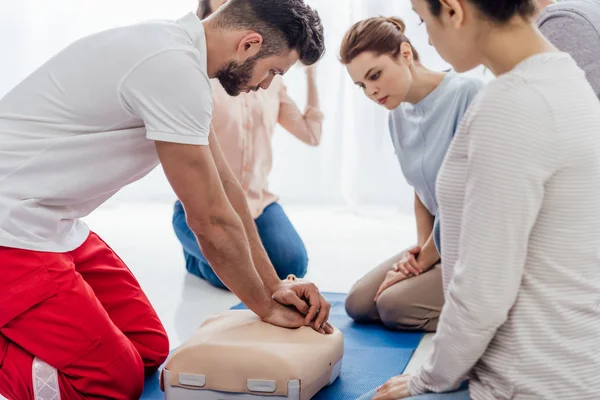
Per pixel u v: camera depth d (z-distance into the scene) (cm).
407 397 121
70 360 161
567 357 108
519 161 100
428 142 210
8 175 158
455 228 114
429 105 207
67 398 163
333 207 413
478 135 103
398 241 344
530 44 107
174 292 271
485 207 103
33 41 409
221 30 154
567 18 158
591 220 105
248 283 166
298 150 409
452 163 113
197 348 159
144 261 315
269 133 277
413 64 204
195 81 147
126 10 398
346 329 225
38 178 158
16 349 162
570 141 101
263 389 156
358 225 377
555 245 106
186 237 277
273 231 274
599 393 109
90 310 161
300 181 413
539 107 101
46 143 157
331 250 329
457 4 106
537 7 108
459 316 108
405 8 366
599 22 155
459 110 203
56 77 158
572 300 107
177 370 159
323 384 171
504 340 110
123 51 150
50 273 158
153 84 147
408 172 218
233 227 159
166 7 395
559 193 104
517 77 103
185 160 149
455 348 110
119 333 167
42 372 161
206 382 158
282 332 168
